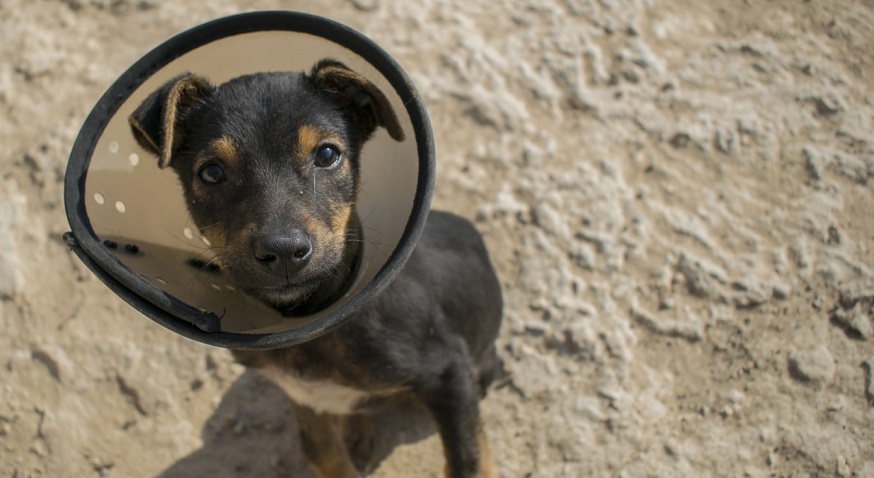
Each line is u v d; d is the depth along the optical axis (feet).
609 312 3.40
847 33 3.78
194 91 2.82
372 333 2.89
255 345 2.57
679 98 3.70
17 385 3.43
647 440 3.24
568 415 3.29
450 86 3.78
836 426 3.18
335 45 2.90
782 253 3.41
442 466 3.28
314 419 3.15
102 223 2.72
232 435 3.37
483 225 3.56
